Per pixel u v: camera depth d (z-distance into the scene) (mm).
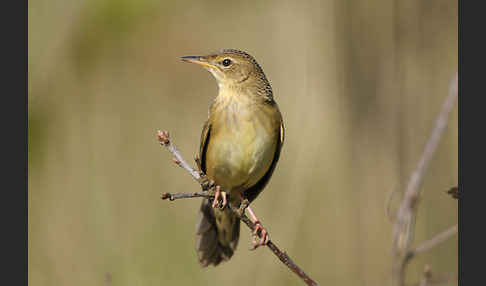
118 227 14125
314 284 7691
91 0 13641
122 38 14195
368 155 12984
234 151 9797
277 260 13336
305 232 13594
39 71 13680
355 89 13320
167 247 13883
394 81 12703
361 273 12750
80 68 14359
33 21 13578
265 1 15812
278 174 14250
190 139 15445
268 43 15703
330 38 13992
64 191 14359
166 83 15414
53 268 13508
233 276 13398
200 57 10383
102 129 14992
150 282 13398
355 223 13039
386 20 12938
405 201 8750
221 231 10352
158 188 14742
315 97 14109
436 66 12539
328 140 13688
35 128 13797
